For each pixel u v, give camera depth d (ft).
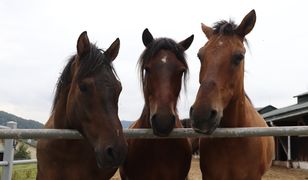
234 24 12.98
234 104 12.41
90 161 12.57
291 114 58.70
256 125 14.26
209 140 13.03
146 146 14.06
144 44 15.02
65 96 12.34
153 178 14.29
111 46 12.46
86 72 11.00
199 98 11.08
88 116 10.84
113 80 11.14
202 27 14.02
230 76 11.68
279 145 70.79
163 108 12.12
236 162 12.56
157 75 13.00
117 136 10.44
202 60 12.21
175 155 14.10
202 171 13.71
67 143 12.12
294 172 52.21
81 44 11.68
